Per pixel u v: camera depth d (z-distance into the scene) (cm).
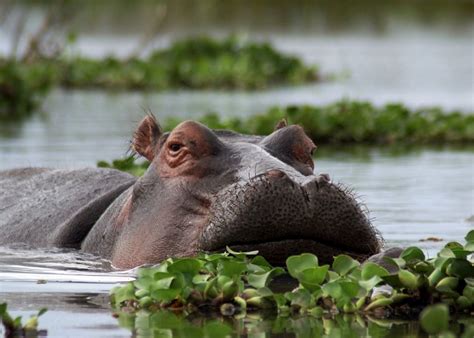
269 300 1666
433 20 13138
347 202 1880
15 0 9469
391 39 11225
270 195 1841
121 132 4762
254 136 2162
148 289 1672
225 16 12631
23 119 5556
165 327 1518
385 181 3384
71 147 4156
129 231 2095
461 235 2466
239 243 1870
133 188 2144
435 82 7569
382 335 1473
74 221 2356
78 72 8062
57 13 8344
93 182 2542
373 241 1914
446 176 3512
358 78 7956
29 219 2462
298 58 8625
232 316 1600
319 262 1880
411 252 1727
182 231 1980
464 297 1638
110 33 11238
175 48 9025
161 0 11794
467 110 5681
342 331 1503
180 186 2025
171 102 6481
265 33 11350
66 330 1494
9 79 6053
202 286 1670
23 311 1630
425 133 4825
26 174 2730
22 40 8925
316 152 4331
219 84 8100
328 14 13262
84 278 1942
